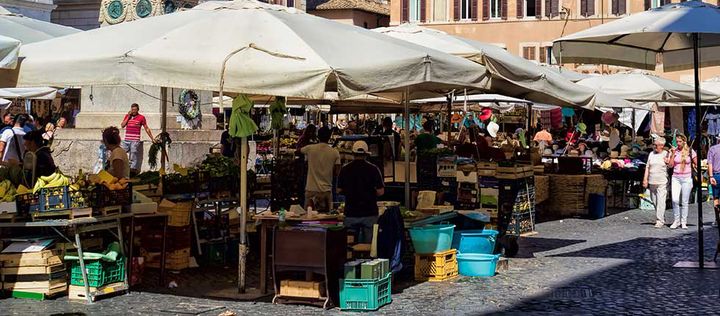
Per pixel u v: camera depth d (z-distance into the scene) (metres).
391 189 16.88
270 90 10.56
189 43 10.94
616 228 20.17
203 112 27.47
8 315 10.66
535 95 16.77
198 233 14.18
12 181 12.20
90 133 25.08
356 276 11.18
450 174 17.03
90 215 11.54
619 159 26.12
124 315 10.74
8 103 25.77
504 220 16.39
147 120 25.39
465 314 10.98
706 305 11.63
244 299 11.71
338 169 15.12
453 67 11.81
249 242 15.27
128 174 13.42
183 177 14.04
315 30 11.52
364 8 75.94
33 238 11.67
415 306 11.41
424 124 36.06
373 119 49.47
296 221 11.79
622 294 12.32
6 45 10.98
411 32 16.12
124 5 26.33
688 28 13.41
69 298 11.61
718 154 16.20
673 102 25.92
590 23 56.62
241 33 11.06
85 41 11.59
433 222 13.62
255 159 28.28
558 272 14.04
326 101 21.86
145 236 13.50
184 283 12.77
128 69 10.79
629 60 16.53
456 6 59.25
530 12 58.38
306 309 11.15
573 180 22.83
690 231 19.64
